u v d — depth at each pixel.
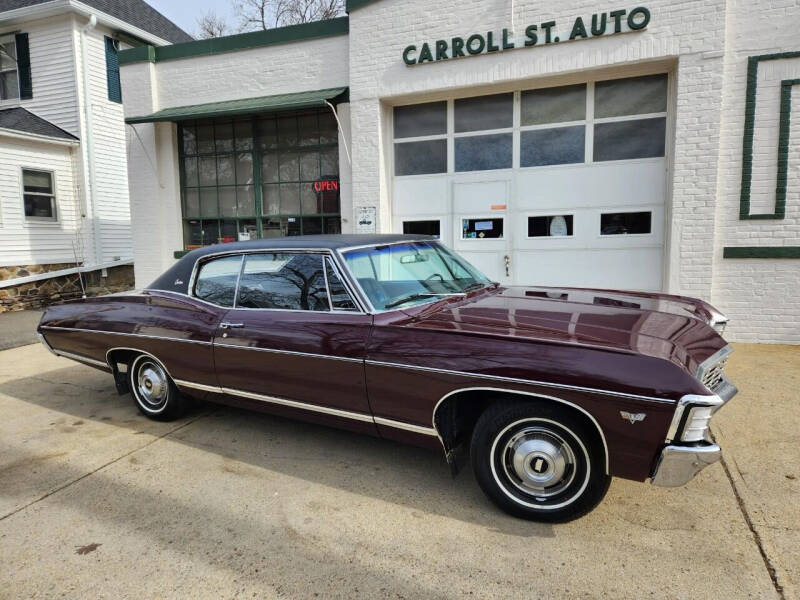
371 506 3.04
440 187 7.84
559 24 6.61
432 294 3.62
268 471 3.51
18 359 6.96
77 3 12.47
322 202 8.78
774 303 6.38
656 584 2.32
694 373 2.50
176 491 3.27
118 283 13.98
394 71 7.51
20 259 11.98
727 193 6.37
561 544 2.63
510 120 7.41
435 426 2.96
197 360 3.91
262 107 7.95
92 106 13.30
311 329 3.39
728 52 6.21
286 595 2.33
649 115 6.82
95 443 4.04
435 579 2.40
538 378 2.63
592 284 7.21
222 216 9.45
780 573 2.37
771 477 3.22
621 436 2.50
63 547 2.72
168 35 15.80
